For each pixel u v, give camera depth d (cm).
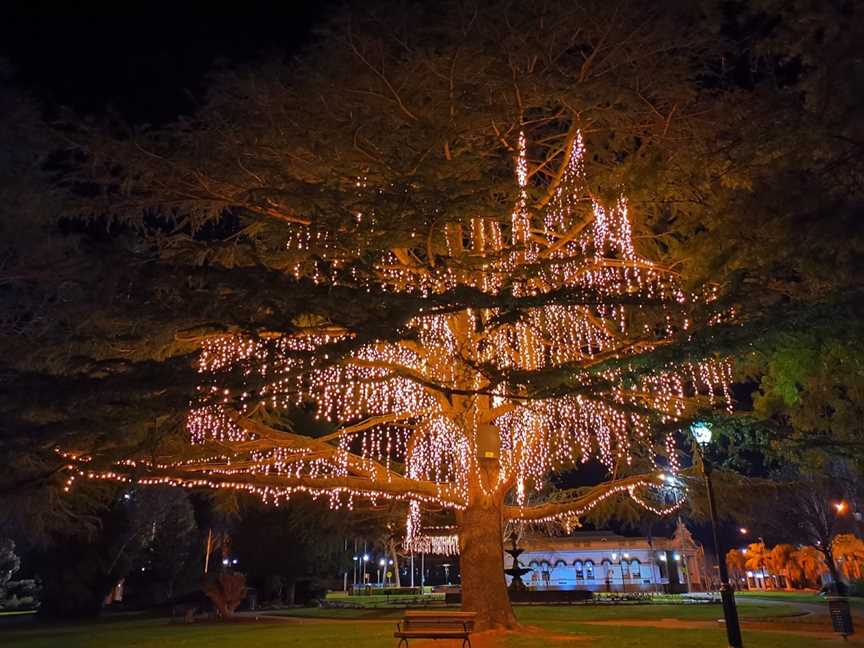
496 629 1568
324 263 1155
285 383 1145
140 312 1054
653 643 1277
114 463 1237
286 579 3875
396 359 1867
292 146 1452
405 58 1370
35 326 1647
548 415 1966
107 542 3228
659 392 1756
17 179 1623
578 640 1344
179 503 4084
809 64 959
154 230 1554
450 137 1374
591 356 1600
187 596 3431
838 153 925
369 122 1366
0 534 2689
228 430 1842
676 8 1257
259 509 3394
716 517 1198
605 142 1619
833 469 2658
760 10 1020
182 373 1030
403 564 8419
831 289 1003
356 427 1853
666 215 1611
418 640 1398
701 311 1109
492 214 1262
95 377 1163
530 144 1614
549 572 5175
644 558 5153
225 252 1468
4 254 1641
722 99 1270
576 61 1424
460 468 1903
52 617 3139
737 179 1159
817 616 2089
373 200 1194
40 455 1151
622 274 1708
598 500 2023
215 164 1434
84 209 1506
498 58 1330
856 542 4450
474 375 1612
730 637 1112
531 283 1496
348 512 2666
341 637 1513
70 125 1402
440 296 1078
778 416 1529
